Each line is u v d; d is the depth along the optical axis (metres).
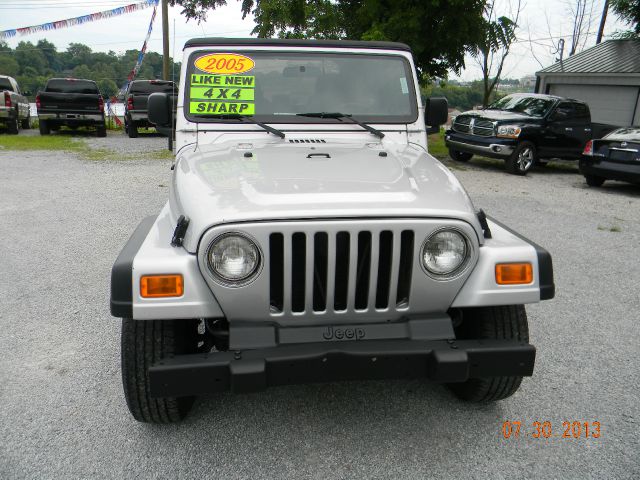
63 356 3.54
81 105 17.27
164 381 2.24
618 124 17.47
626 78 16.88
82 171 10.54
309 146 3.31
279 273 2.35
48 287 4.69
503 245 2.49
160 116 3.65
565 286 5.00
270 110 3.60
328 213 2.26
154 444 2.71
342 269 2.38
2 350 3.60
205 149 3.30
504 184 10.62
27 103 20.47
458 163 13.37
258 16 12.97
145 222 2.81
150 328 2.50
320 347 2.32
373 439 2.77
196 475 2.51
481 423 2.90
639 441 2.76
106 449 2.67
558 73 18.50
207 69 3.61
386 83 3.75
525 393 3.19
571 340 3.88
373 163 2.95
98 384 3.23
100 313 4.19
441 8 11.54
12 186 8.91
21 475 2.48
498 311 2.70
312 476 2.51
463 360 2.32
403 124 3.67
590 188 10.62
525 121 11.81
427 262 2.37
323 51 3.71
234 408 3.02
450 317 2.64
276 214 2.23
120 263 2.27
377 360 2.31
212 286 2.26
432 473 2.54
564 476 2.52
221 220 2.22
